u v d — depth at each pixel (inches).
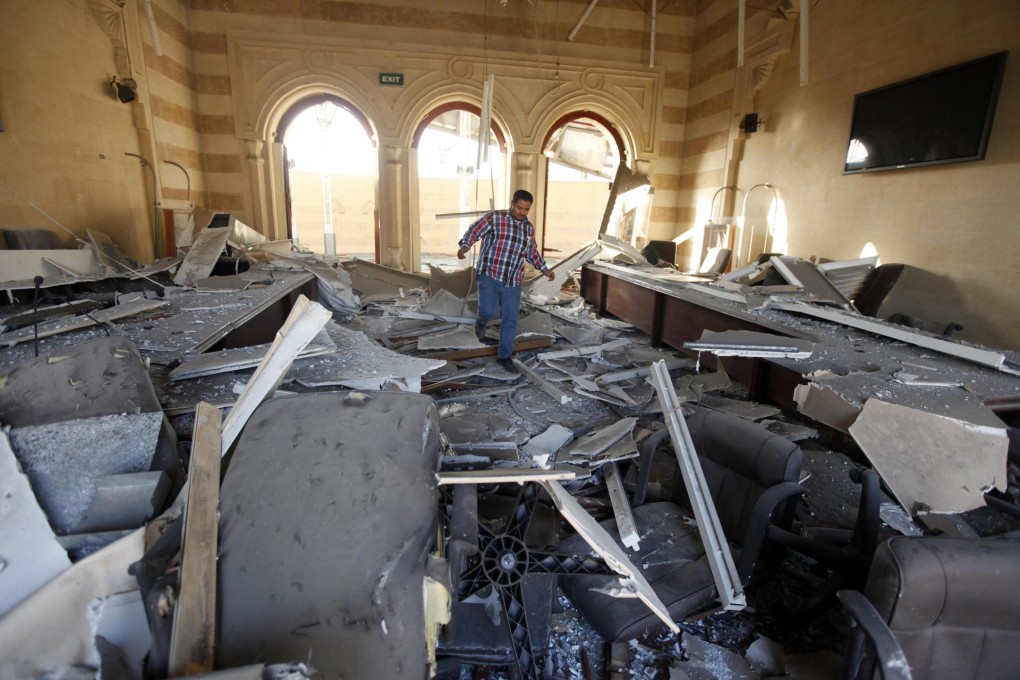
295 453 45.3
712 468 72.2
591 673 60.3
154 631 35.0
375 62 298.2
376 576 38.0
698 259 321.4
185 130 280.2
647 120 335.6
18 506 44.5
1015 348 150.7
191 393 74.6
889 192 192.2
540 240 342.6
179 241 227.1
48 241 168.6
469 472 53.4
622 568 53.2
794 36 244.5
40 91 181.3
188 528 38.8
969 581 40.3
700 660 61.3
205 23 283.6
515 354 172.6
